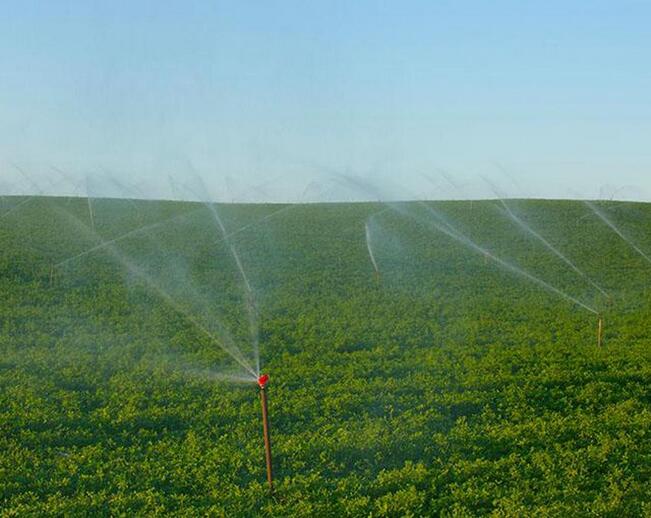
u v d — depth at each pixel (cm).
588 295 3438
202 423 1675
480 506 1290
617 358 2169
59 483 1354
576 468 1409
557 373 2000
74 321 2678
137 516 1233
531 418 1689
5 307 2825
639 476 1386
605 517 1218
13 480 1370
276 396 1850
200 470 1407
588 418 1655
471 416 1717
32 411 1689
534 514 1209
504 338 2508
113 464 1445
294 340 2498
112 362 2153
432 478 1379
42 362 2122
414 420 1656
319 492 1323
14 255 3788
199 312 2900
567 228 5331
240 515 1240
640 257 4434
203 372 2064
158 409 1727
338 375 2042
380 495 1336
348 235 4997
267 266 3947
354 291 3403
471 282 3669
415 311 2958
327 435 1587
